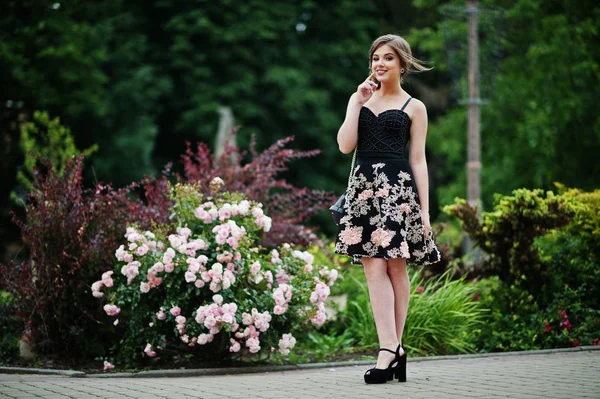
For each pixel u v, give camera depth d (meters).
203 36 26.19
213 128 25.34
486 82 12.45
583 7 17.16
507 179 19.66
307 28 28.08
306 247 8.81
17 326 7.61
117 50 23.92
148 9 26.47
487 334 8.05
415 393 4.68
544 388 4.80
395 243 5.18
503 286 8.55
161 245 6.97
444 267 9.05
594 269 8.49
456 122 22.27
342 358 7.62
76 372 6.50
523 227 8.45
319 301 7.25
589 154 18.12
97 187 7.44
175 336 7.03
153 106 25.31
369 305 8.28
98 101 21.75
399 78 5.46
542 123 17.86
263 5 26.48
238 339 6.95
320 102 26.45
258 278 6.96
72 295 7.29
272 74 25.75
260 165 9.10
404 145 5.39
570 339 7.81
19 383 5.36
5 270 7.45
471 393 4.64
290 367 6.86
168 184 7.34
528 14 17.91
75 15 22.62
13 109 21.73
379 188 5.26
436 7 20.94
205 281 6.74
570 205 8.28
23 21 20.91
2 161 21.33
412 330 7.84
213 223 7.16
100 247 7.17
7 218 20.98
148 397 4.67
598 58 17.58
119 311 6.95
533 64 18.38
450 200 21.73
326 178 27.47
